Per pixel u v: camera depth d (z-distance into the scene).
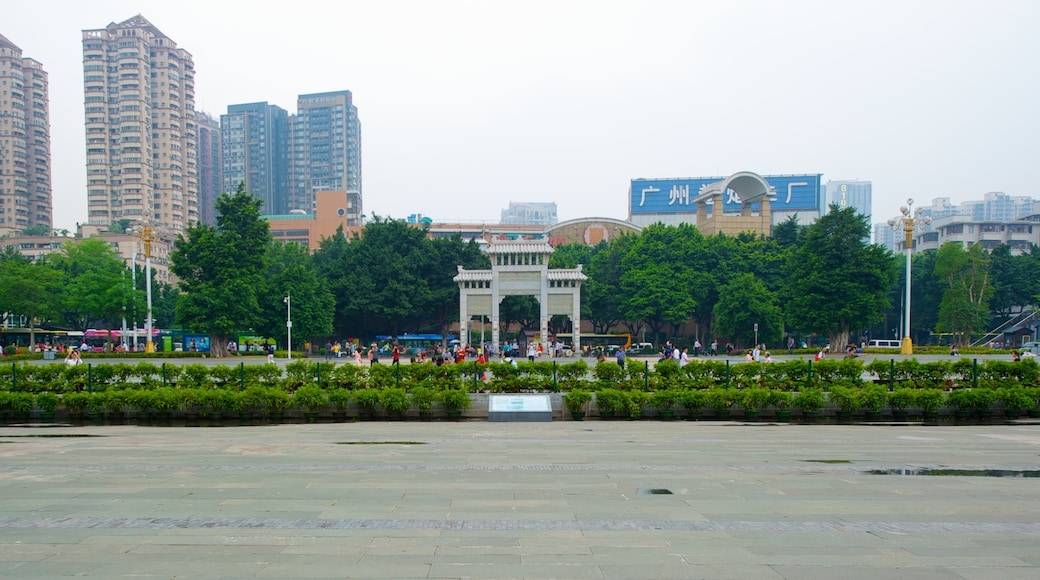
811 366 22.86
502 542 7.68
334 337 69.44
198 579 6.48
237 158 176.38
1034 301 62.66
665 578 6.53
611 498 9.84
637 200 114.38
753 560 7.09
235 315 50.38
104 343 70.12
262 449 14.32
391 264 63.09
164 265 98.12
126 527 8.27
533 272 52.22
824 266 51.28
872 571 6.79
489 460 12.96
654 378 22.95
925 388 22.33
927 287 69.62
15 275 53.69
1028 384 22.80
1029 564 7.05
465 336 52.38
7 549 7.43
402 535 7.95
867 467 12.38
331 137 175.25
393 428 18.41
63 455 13.51
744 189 87.00
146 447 14.62
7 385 21.69
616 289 69.00
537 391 22.55
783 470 12.04
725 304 60.12
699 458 13.29
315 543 7.62
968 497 10.05
